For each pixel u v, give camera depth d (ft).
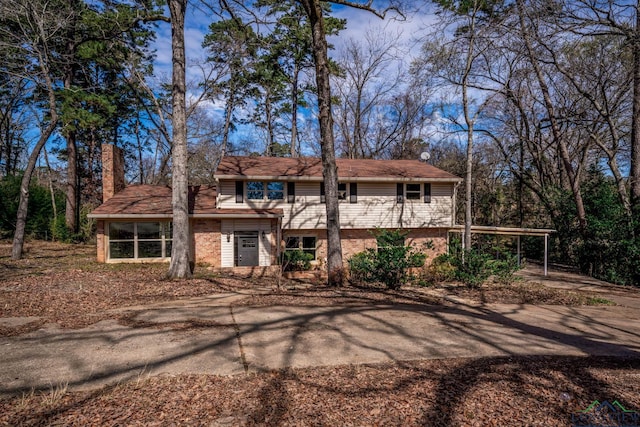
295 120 89.66
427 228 60.95
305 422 10.46
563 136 64.13
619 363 16.14
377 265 36.58
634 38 40.96
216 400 11.78
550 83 59.82
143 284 34.55
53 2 50.80
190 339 18.19
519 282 42.22
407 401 11.80
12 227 71.82
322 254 58.44
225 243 52.85
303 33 68.03
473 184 96.63
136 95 72.90
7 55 50.16
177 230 38.96
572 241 59.93
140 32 66.44
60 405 11.35
